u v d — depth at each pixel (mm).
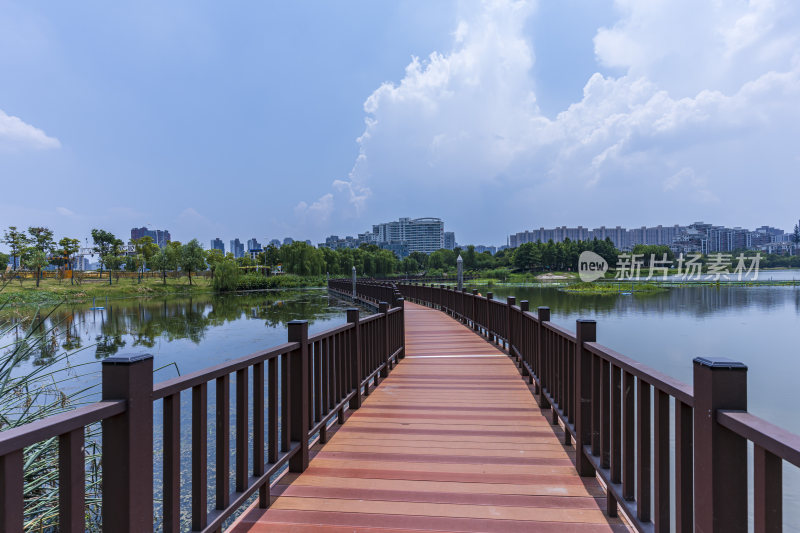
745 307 23734
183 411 6059
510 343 6859
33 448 2477
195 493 1638
